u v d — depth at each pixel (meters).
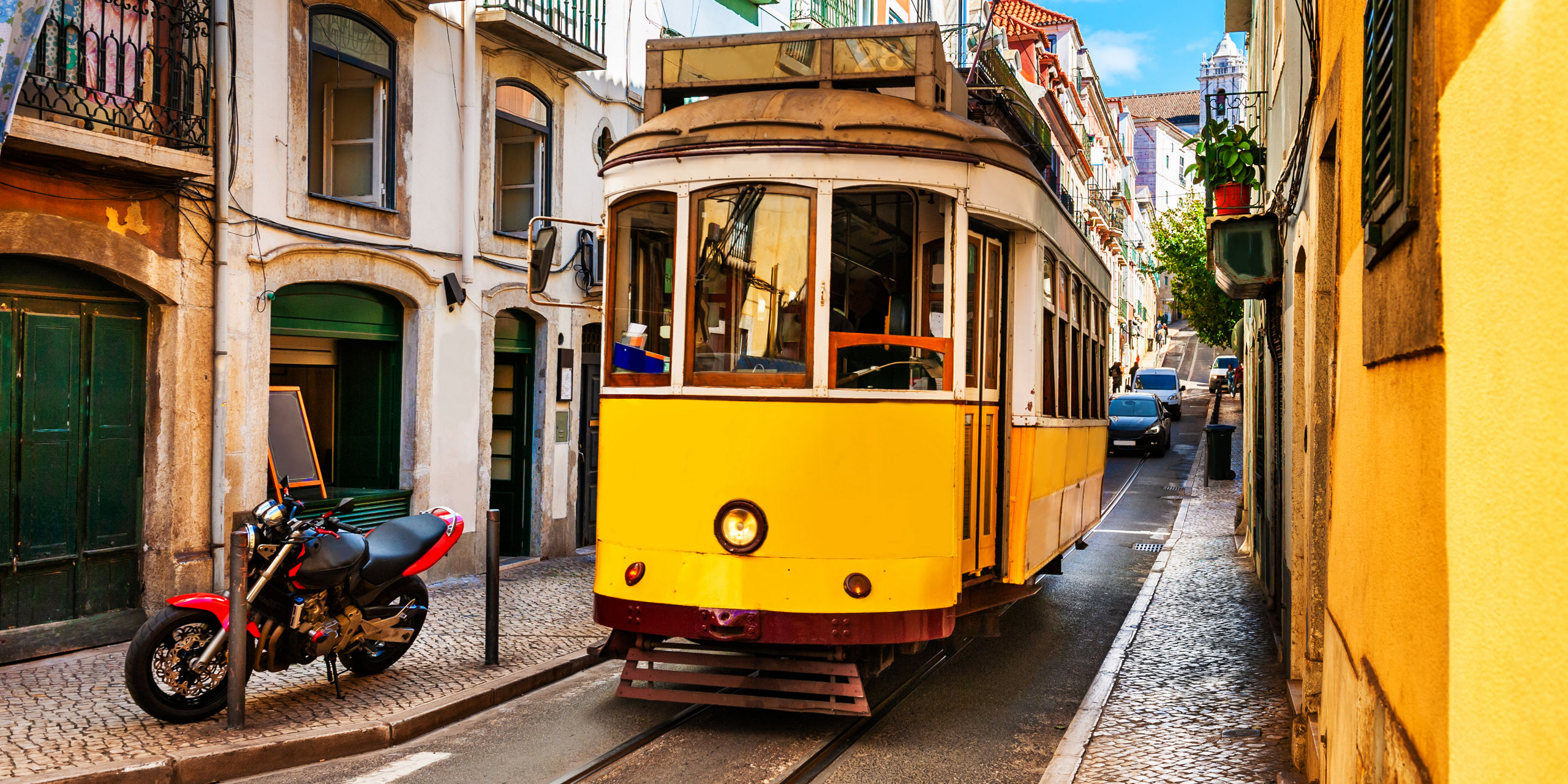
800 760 6.25
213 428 9.60
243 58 9.77
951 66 7.46
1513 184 2.25
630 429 6.80
